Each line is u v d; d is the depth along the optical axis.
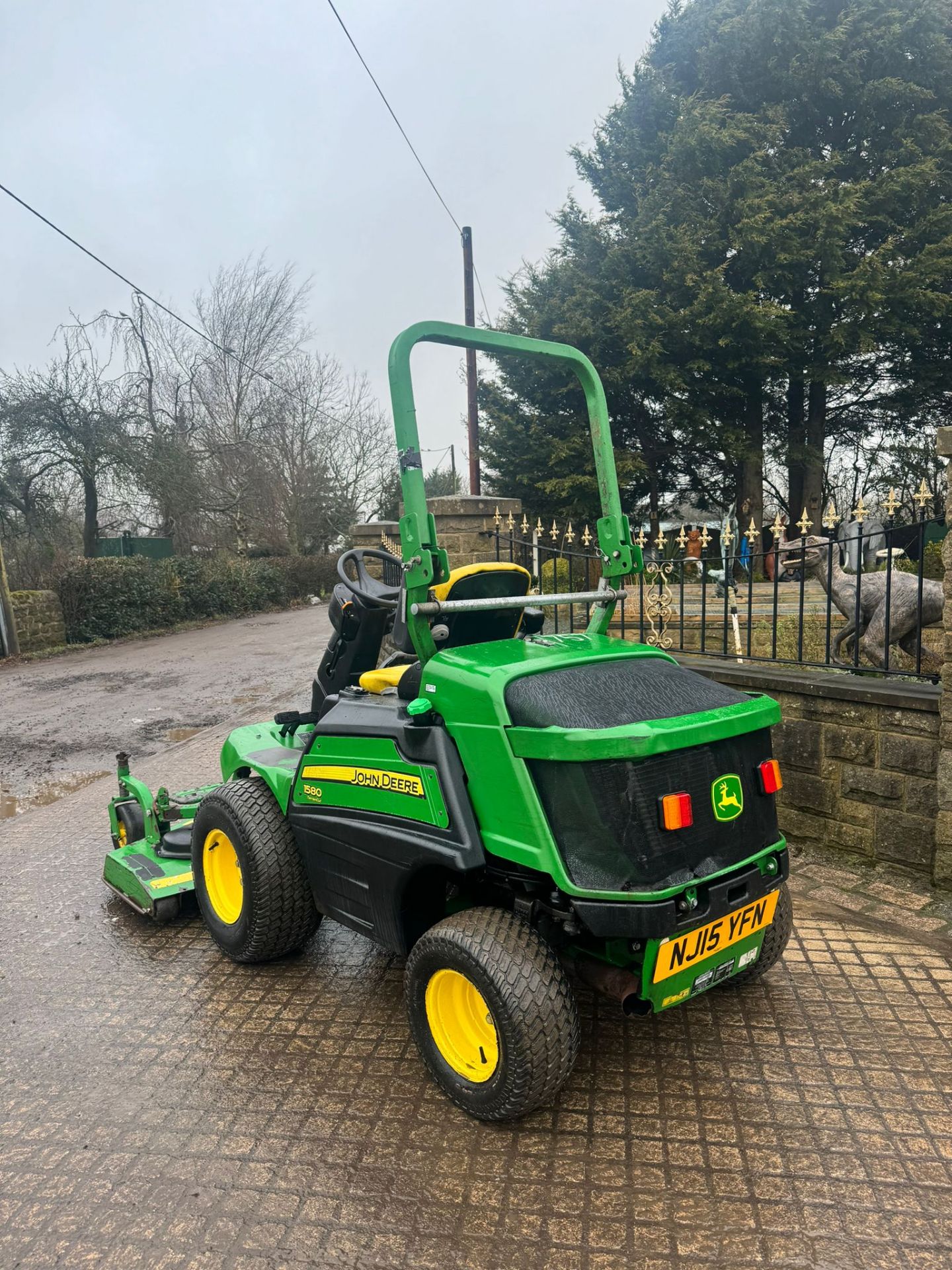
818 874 4.24
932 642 5.83
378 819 2.80
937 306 15.72
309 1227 2.15
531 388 18.59
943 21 16.62
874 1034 2.92
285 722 3.77
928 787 4.03
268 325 28.12
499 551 6.58
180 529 24.53
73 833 5.56
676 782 2.38
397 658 3.50
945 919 3.75
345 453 31.05
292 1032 3.08
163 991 3.42
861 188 15.92
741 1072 2.73
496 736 2.40
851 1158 2.33
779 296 17.11
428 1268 2.02
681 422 17.08
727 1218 2.13
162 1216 2.21
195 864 3.74
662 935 2.27
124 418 21.03
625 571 3.15
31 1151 2.48
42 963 3.71
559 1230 2.11
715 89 17.98
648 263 16.91
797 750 4.53
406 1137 2.48
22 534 20.38
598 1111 2.56
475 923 2.48
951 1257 1.99
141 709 9.97
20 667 13.70
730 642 6.83
